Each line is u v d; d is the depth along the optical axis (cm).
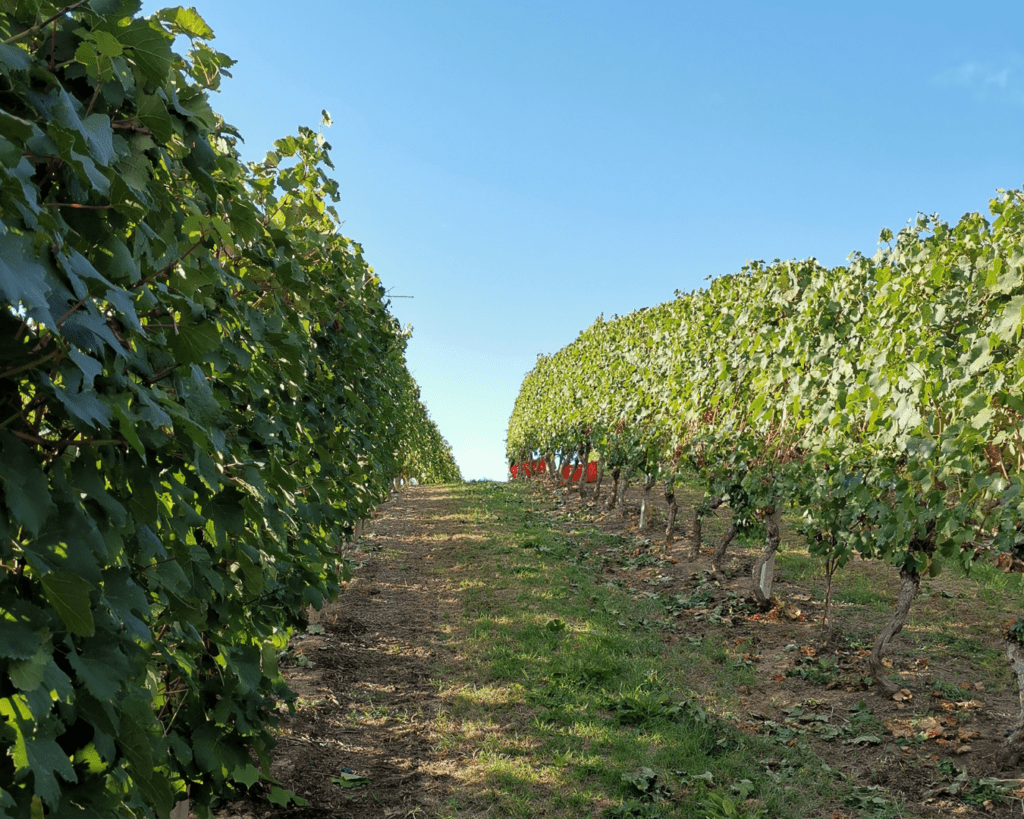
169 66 136
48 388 107
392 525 1246
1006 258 485
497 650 575
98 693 120
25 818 110
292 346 293
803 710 482
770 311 808
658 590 791
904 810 359
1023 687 392
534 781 377
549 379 1980
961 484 445
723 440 803
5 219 104
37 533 105
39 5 124
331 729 435
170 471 165
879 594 701
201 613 192
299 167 382
